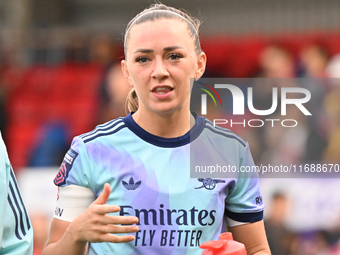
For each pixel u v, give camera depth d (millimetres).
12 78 28281
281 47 27203
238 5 28797
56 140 26094
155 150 6613
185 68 6262
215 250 5867
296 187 14922
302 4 27984
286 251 14914
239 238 7113
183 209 6461
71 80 27578
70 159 6590
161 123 6598
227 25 28734
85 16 31719
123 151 6586
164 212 6438
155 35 6172
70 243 5793
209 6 29188
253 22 28578
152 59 6234
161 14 6371
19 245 6352
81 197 6508
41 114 26922
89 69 27875
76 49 28531
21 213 6520
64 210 6496
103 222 5535
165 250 6367
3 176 6105
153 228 6398
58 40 28797
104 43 28453
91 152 6543
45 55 28859
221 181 6660
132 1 31141
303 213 14992
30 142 26188
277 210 14938
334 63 26000
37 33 29141
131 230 5574
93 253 6559
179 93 6297
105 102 26656
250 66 27359
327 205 14961
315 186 14906
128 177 6477
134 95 7422
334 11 27594
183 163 6629
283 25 28047
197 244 6418
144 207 6426
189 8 29250
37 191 18578
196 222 6441
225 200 7012
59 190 6664
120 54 28266
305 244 14898
